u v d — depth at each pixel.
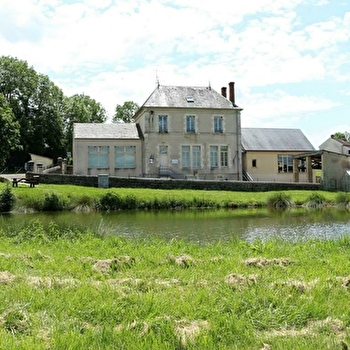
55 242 11.36
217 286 6.33
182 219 20.27
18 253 9.27
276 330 4.88
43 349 4.14
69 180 31.62
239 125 40.91
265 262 8.21
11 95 57.28
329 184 36.88
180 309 5.28
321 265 8.09
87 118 67.38
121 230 16.12
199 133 39.91
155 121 39.03
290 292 6.02
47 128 57.69
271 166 43.75
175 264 8.29
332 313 5.25
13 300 5.59
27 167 35.91
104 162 38.16
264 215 22.36
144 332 4.57
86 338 4.39
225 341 4.45
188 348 4.25
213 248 10.38
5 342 4.22
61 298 5.70
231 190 33.97
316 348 4.26
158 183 32.81
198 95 41.16
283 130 46.78
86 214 22.88
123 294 5.92
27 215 22.06
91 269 7.69
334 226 17.50
